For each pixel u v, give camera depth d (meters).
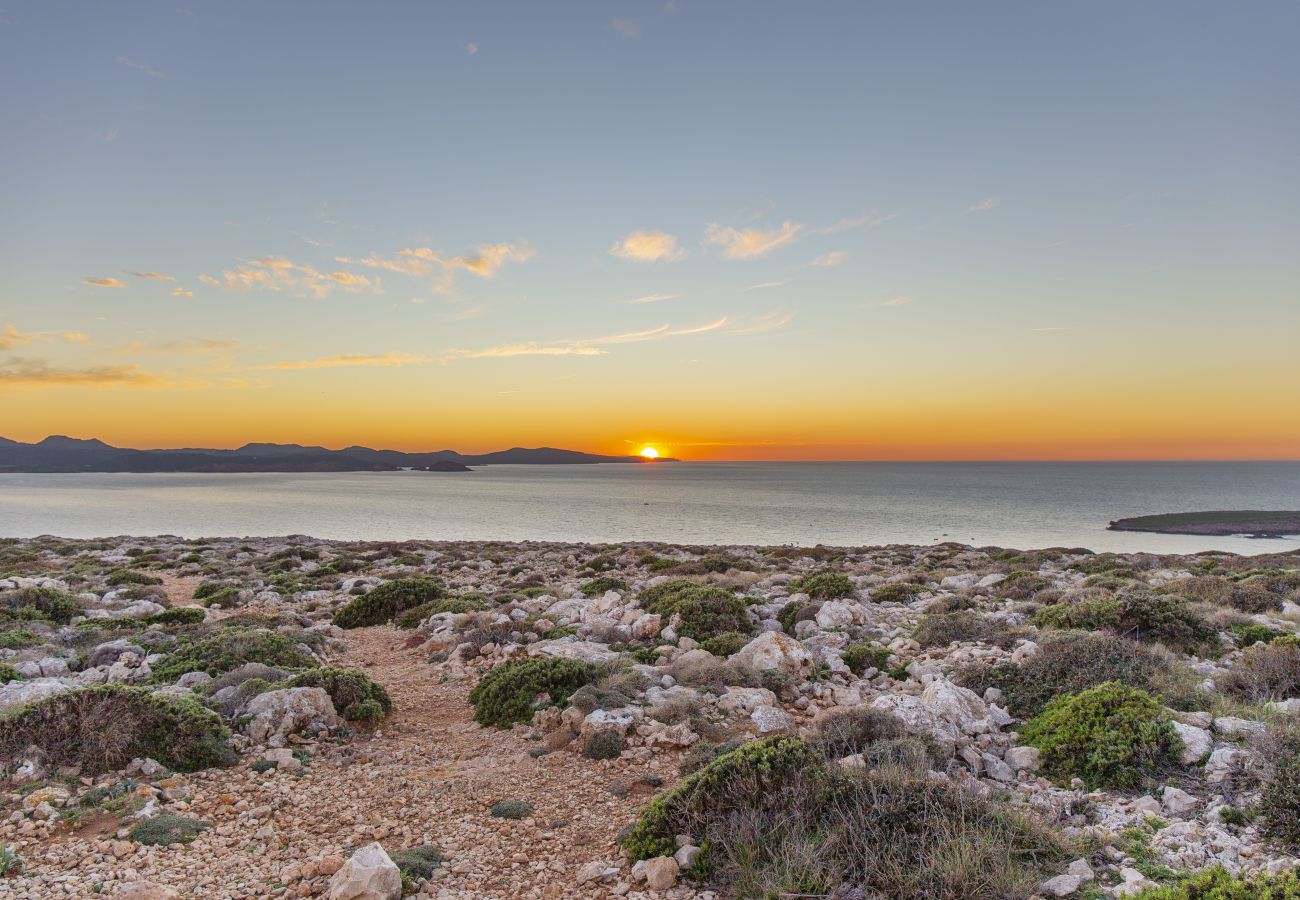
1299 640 11.84
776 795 7.35
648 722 11.24
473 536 79.81
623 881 6.73
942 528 88.25
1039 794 8.19
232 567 38.22
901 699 10.52
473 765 10.28
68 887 6.31
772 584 29.28
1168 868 6.23
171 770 9.36
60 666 14.47
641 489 195.50
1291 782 6.96
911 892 5.89
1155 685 11.08
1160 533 83.62
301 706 11.52
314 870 6.84
